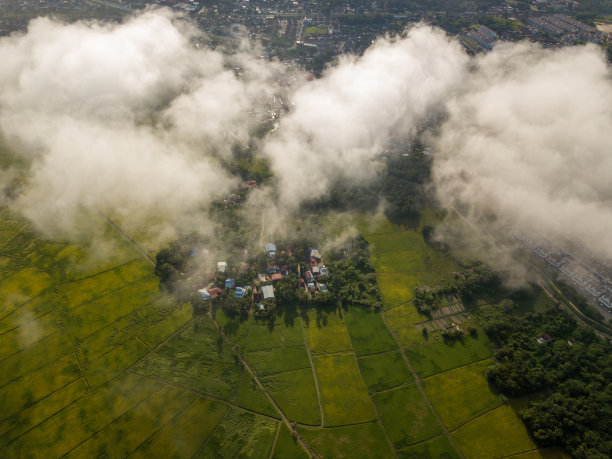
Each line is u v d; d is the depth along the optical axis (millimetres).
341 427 144000
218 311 180125
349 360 165875
